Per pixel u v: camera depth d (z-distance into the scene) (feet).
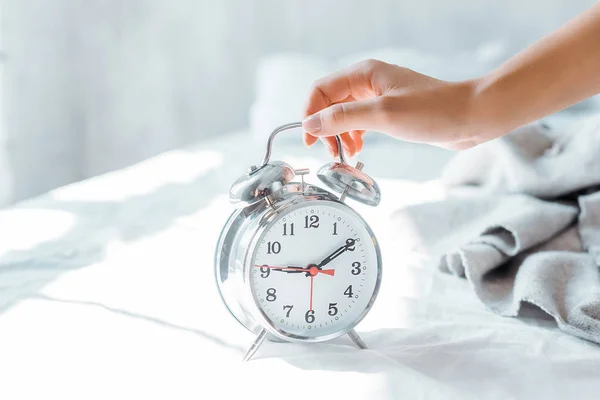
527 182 2.83
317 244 1.95
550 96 1.89
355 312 1.98
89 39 7.12
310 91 2.14
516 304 2.13
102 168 7.47
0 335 2.02
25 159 6.40
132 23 7.35
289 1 7.46
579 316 2.03
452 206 2.82
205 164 4.53
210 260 2.62
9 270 2.51
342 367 1.87
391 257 2.68
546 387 1.78
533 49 1.90
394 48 7.42
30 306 2.21
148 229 2.99
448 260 2.44
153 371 1.85
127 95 7.45
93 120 7.32
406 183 3.75
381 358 1.91
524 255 2.49
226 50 7.57
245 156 4.87
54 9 6.64
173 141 7.66
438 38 7.36
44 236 2.86
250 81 7.63
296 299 1.95
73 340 2.00
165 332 2.05
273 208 1.92
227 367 1.87
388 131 1.94
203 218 3.14
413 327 2.10
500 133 1.95
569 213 2.58
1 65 6.02
